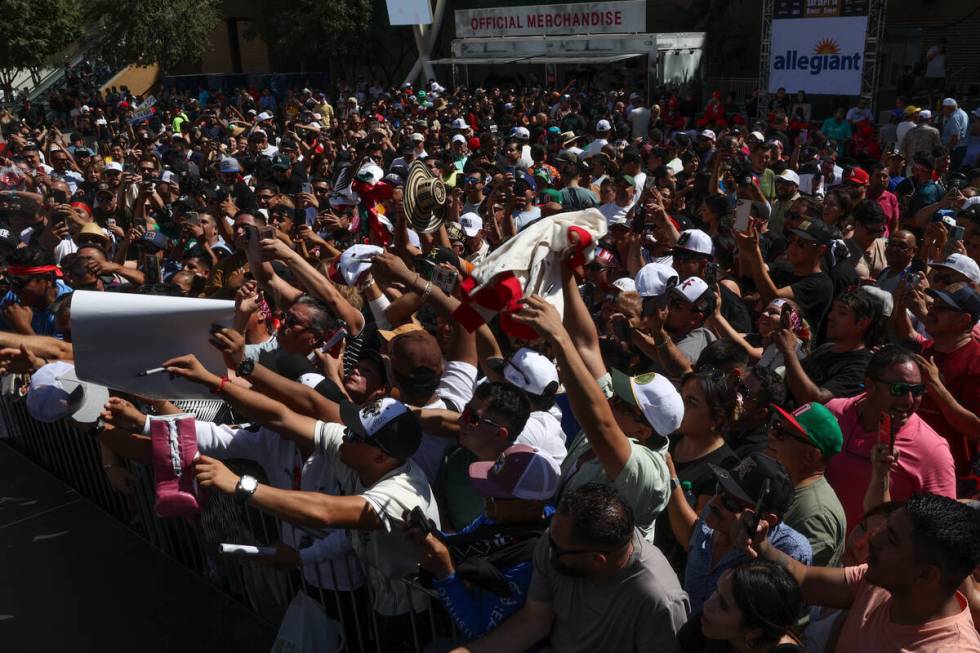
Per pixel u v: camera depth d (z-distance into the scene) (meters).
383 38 36.44
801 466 3.46
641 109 20.77
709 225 8.62
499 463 3.07
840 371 4.98
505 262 4.84
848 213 8.53
